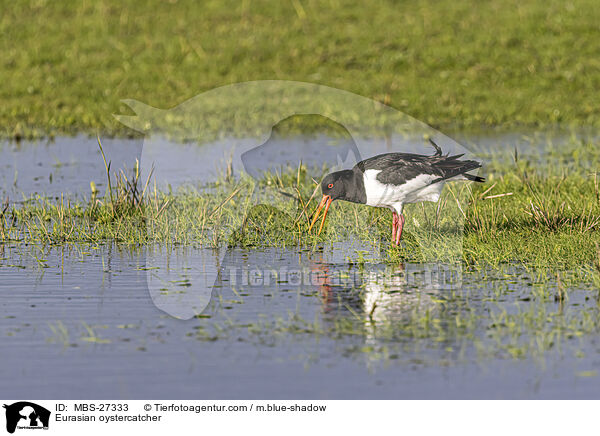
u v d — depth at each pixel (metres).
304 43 31.73
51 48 31.61
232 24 33.34
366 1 35.16
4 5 34.66
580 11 33.56
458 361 9.19
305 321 10.31
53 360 9.28
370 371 8.99
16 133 24.17
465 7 34.34
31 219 15.43
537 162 19.73
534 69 29.66
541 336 9.75
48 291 11.45
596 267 11.68
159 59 30.77
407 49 31.22
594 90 28.39
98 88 28.77
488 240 13.26
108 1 35.09
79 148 22.66
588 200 15.09
